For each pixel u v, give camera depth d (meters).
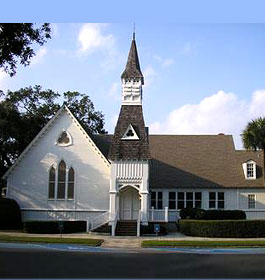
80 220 44.34
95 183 45.72
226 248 30.94
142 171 42.69
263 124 47.59
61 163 46.34
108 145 50.62
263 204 50.38
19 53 22.31
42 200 45.84
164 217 44.34
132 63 46.38
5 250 27.72
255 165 51.62
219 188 50.41
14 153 56.78
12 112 52.50
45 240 32.91
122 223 40.72
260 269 21.75
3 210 43.97
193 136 58.03
